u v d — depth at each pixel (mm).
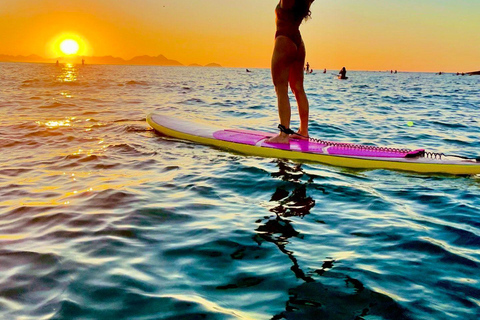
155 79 39062
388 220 3211
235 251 2623
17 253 2578
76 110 11047
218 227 3016
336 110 12617
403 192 3988
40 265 2414
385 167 4793
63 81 28500
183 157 5281
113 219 3154
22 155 5480
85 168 4777
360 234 2926
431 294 2117
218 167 4773
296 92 5652
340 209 3467
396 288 2174
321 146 5383
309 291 2141
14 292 2119
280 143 5539
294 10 5078
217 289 2166
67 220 3143
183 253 2588
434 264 2455
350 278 2275
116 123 8336
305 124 5777
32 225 3061
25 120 8805
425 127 9039
